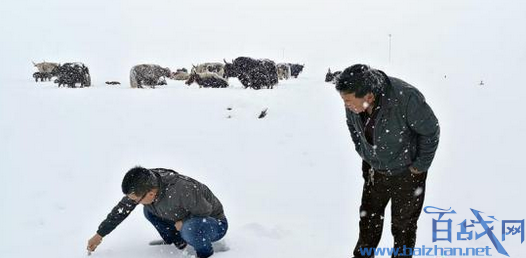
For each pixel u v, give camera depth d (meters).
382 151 3.54
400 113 3.38
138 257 4.47
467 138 9.05
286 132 9.64
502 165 7.36
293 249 4.64
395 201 3.79
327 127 9.99
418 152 3.53
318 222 5.37
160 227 4.57
